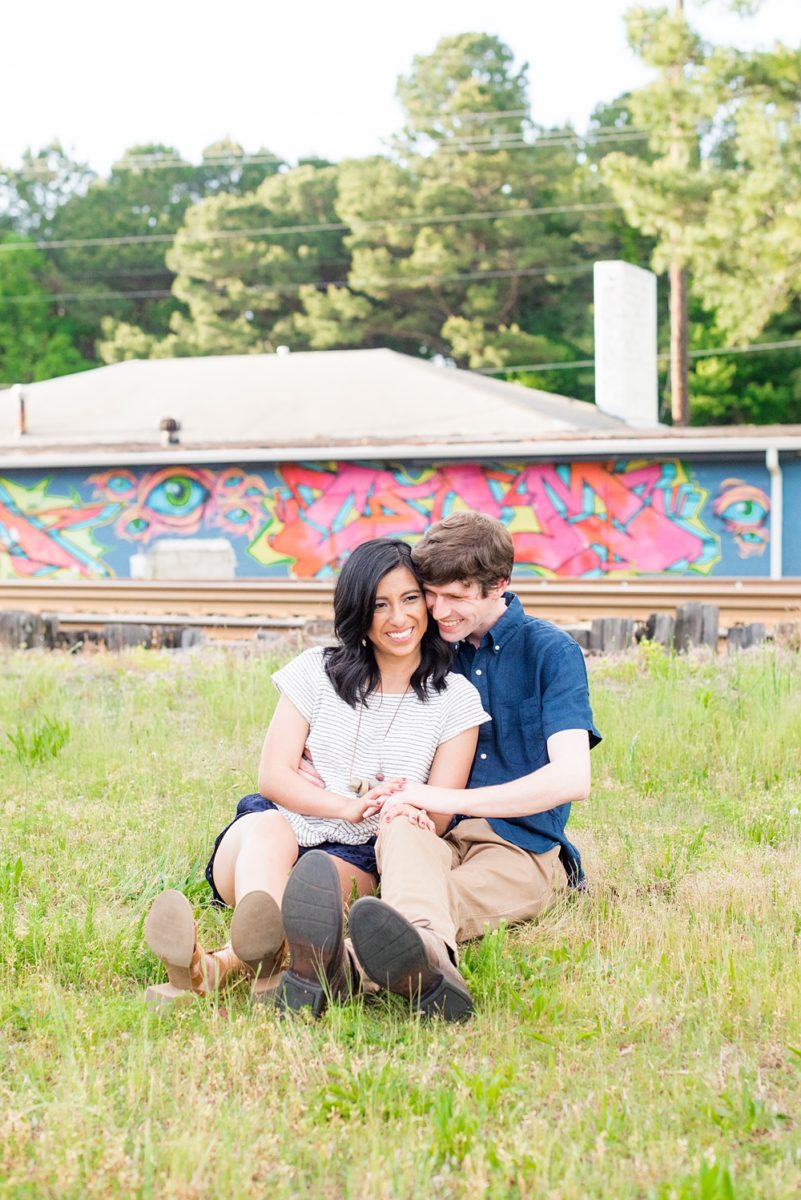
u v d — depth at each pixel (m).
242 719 8.14
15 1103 3.15
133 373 26.30
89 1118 3.03
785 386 39.44
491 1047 3.50
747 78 24.86
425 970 3.53
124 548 19.66
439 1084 3.27
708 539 17.58
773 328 38.53
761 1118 3.10
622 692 8.82
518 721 4.43
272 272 45.00
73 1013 3.68
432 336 43.50
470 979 3.89
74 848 5.35
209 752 7.19
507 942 4.15
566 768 4.14
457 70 44.12
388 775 4.27
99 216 50.38
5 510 20.08
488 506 18.34
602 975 4.00
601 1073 3.33
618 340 26.16
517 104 44.41
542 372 41.19
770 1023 3.69
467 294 41.62
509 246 41.84
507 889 4.24
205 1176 2.81
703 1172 2.69
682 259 25.77
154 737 7.53
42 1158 2.88
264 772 4.25
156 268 49.19
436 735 4.29
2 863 5.14
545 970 4.00
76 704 8.77
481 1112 3.09
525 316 43.38
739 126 25.55
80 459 19.30
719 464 17.48
